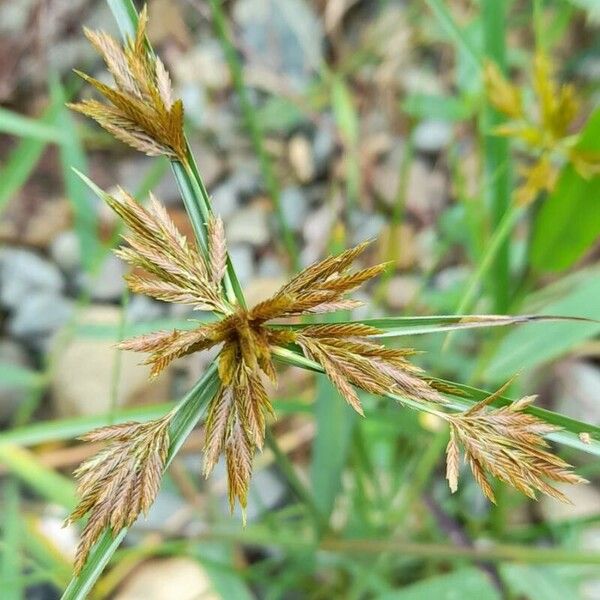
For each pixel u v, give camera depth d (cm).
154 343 14
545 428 14
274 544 32
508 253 30
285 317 14
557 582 31
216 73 65
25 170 42
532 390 47
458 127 52
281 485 47
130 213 14
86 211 44
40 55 61
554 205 27
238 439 13
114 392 27
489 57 30
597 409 46
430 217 57
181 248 14
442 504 40
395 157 60
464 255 55
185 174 15
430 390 14
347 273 14
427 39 61
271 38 65
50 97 62
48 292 60
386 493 41
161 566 44
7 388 53
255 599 43
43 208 63
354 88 62
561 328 32
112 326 42
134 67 14
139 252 14
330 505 31
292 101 58
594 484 44
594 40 57
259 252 61
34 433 29
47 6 61
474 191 57
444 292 47
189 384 52
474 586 32
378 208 59
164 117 15
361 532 37
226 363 14
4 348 58
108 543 14
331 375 14
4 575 34
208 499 41
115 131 15
